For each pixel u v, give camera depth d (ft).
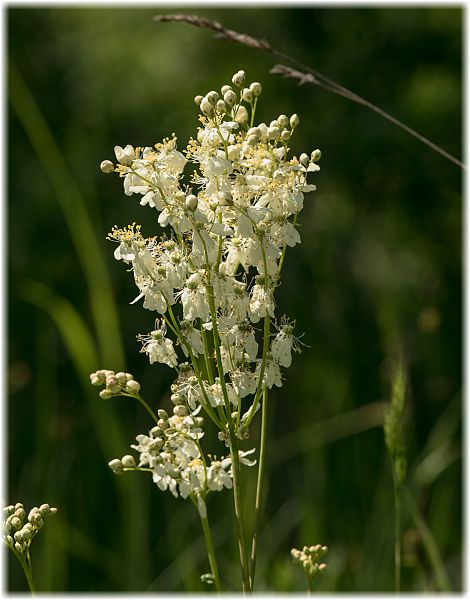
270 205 14.51
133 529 25.76
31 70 49.57
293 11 49.44
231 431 14.30
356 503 30.68
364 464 31.45
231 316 14.53
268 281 14.46
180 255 14.42
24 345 42.45
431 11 49.78
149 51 48.70
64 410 37.32
